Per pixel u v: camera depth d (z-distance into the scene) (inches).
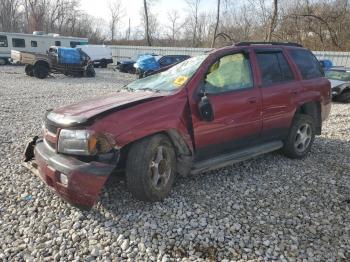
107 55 1278.3
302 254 120.3
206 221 140.0
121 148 142.7
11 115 357.7
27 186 171.2
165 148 151.6
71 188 131.2
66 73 869.2
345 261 117.0
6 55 1152.2
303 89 212.8
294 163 212.1
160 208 148.7
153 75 194.9
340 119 374.9
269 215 146.6
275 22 1066.7
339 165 211.6
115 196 158.9
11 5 2288.4
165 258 117.3
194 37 1892.2
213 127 165.6
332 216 146.9
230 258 117.9
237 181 180.7
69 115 140.6
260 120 187.5
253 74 188.4
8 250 121.2
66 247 123.4
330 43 1263.5
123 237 128.6
